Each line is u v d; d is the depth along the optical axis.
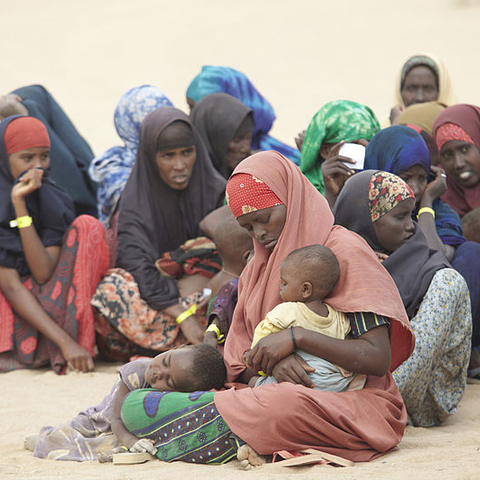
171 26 133.25
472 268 22.02
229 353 17.80
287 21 133.38
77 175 32.00
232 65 111.12
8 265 25.41
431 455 16.03
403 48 113.00
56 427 17.66
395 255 19.05
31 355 25.48
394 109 33.59
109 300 25.52
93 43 123.62
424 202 22.73
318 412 15.79
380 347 16.11
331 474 14.78
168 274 26.52
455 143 26.17
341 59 110.06
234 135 30.03
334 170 22.94
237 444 15.96
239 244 21.83
